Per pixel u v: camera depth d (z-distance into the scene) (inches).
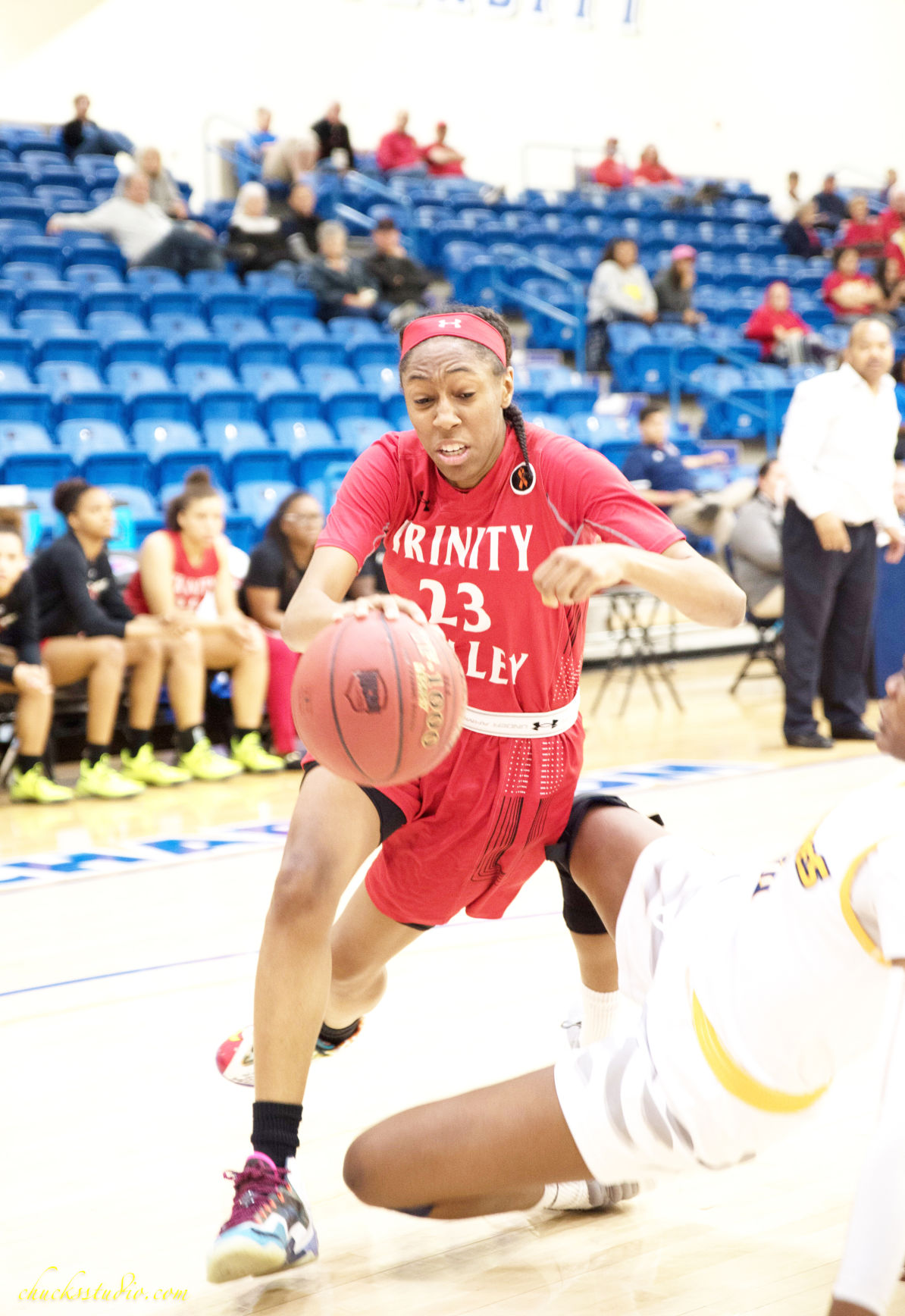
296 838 117.6
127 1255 119.6
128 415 482.9
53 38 745.0
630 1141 97.7
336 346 570.9
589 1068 101.3
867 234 842.8
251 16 789.9
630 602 454.9
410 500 124.6
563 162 894.4
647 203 852.6
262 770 370.9
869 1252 71.8
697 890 108.9
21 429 447.5
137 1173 136.9
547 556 122.0
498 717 123.3
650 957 111.9
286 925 114.3
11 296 542.0
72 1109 153.6
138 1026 180.9
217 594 369.7
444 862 125.2
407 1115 107.5
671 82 922.7
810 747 378.6
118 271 620.1
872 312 768.9
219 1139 144.9
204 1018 183.3
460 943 216.7
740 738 399.2
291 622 116.3
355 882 266.5
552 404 578.9
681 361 661.9
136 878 261.0
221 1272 107.5
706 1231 122.5
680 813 301.9
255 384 536.1
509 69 868.6
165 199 658.8
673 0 916.0
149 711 356.8
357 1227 125.2
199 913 236.4
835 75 980.6
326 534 122.9
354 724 106.1
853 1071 161.5
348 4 815.7
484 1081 158.6
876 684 453.7
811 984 88.9
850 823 88.1
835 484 365.1
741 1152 96.0
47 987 197.5
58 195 660.7
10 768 364.8
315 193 734.5
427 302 656.4
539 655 122.7
